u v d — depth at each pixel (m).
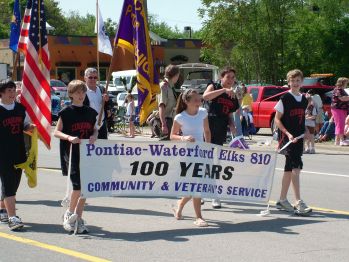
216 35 41.53
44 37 11.28
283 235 8.65
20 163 8.76
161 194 9.15
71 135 8.61
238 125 12.70
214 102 10.50
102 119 10.49
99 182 8.75
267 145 21.73
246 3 40.97
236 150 9.48
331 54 42.84
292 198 11.76
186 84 36.88
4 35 77.06
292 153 10.05
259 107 26.34
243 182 9.58
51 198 11.52
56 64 53.47
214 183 9.41
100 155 8.73
